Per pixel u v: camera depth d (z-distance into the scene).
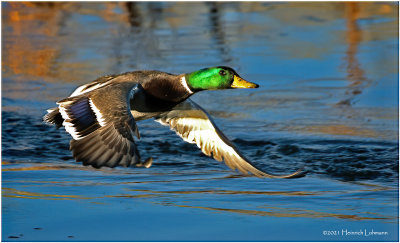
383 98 14.62
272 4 22.66
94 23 20.77
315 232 8.36
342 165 11.23
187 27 20.19
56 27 20.31
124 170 10.98
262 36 19.12
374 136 12.55
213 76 8.76
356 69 16.36
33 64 16.94
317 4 22.41
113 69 16.31
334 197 9.72
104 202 9.36
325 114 13.82
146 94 8.61
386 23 20.02
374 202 9.53
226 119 13.64
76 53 17.78
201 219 8.74
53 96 14.93
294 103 14.49
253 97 14.98
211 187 10.13
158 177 10.62
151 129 13.33
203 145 9.31
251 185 10.24
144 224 8.57
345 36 18.89
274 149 12.07
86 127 6.91
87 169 11.02
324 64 16.70
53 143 12.45
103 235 8.23
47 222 8.62
